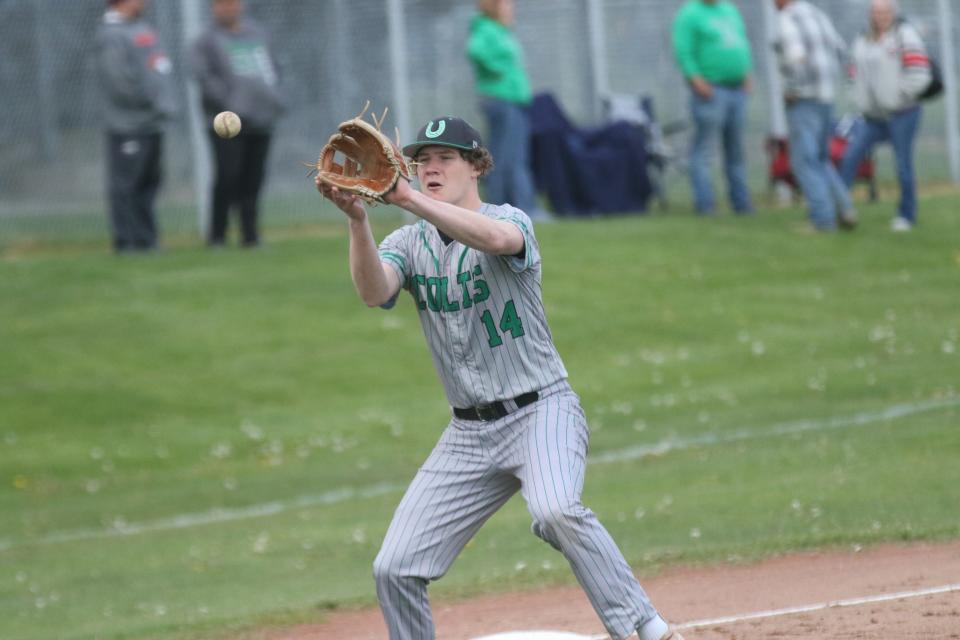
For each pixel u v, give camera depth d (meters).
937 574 23.22
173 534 33.78
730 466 34.66
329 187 15.70
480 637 21.91
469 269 16.92
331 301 53.12
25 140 60.97
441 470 17.38
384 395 45.50
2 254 60.31
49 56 60.75
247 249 58.97
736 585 23.88
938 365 44.34
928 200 68.75
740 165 64.25
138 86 55.31
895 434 36.03
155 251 58.84
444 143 17.12
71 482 39.28
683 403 42.69
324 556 29.92
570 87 68.38
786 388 43.31
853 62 59.72
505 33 58.25
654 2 69.44
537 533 17.23
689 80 62.06
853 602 21.75
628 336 49.28
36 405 44.38
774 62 70.81
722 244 59.19
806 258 57.28
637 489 33.28
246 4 62.81
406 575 17.05
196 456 41.00
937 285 53.84
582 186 63.75
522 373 17.06
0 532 35.03
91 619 25.83
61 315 51.19
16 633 25.05
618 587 16.52
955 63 76.62
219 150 55.97
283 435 42.31
